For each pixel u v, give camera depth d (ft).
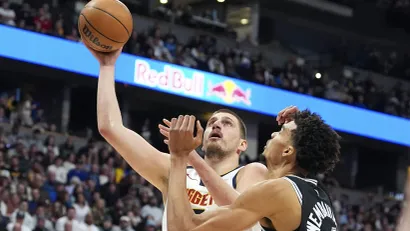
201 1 80.89
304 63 75.92
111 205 45.32
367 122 70.33
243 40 74.08
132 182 47.91
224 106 62.85
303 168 10.93
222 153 15.10
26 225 38.01
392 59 83.71
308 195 10.26
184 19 70.54
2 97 55.16
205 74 61.21
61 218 39.19
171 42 63.82
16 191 39.70
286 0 79.71
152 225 43.75
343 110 68.90
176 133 10.77
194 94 60.44
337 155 11.14
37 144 51.49
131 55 57.36
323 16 84.02
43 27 55.36
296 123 11.10
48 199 40.75
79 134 58.85
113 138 13.35
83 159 47.21
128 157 13.69
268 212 10.19
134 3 69.36
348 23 85.71
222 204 12.01
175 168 10.78
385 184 79.51
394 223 64.28
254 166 14.64
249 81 63.98
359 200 69.31
